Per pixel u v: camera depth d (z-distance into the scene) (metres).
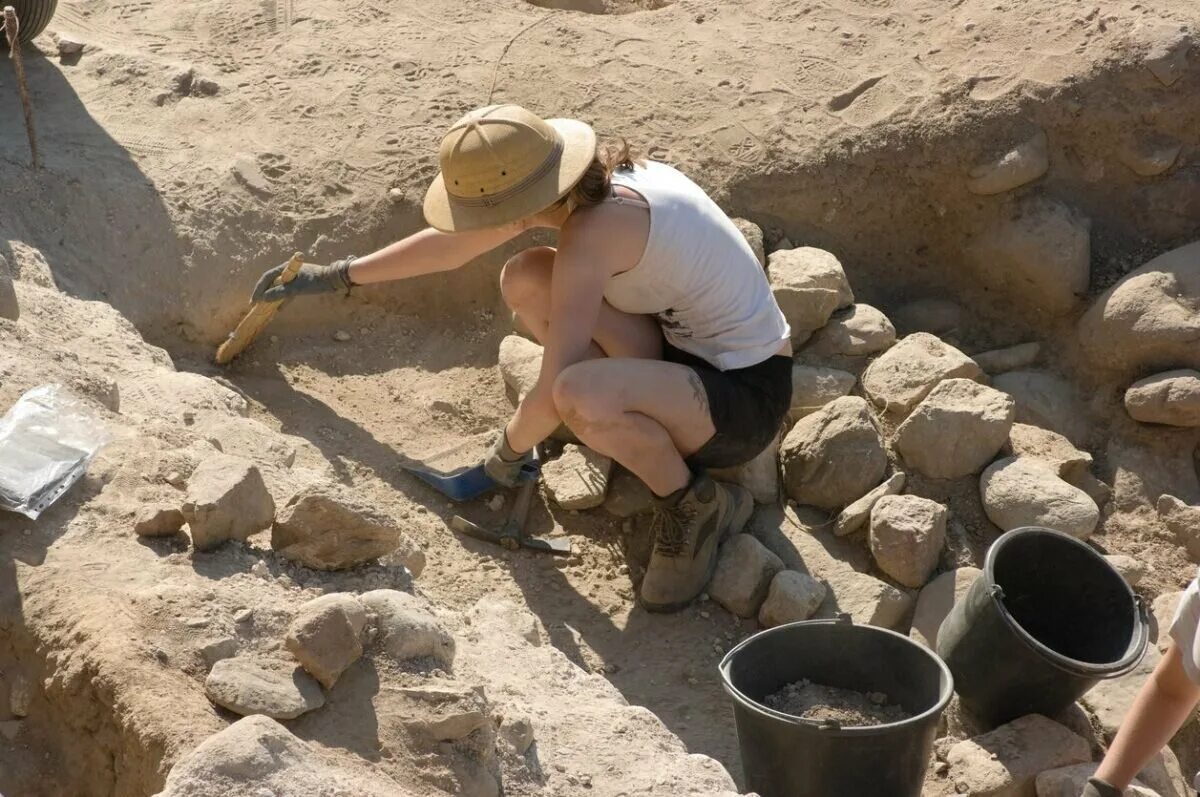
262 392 4.29
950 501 3.98
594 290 3.30
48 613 2.37
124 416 3.14
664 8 5.93
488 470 3.73
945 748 3.35
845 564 3.85
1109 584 3.34
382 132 5.04
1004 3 5.46
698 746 3.34
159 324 4.39
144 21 5.83
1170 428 4.27
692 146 5.02
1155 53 4.95
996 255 4.83
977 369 4.30
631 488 3.97
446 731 2.24
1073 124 4.93
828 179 4.93
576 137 3.30
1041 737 3.25
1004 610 3.17
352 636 2.29
